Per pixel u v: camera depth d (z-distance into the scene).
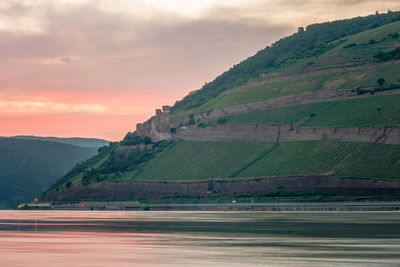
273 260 75.19
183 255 80.50
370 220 152.88
